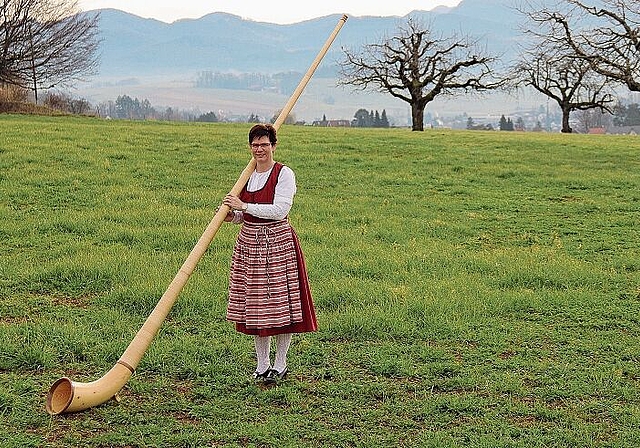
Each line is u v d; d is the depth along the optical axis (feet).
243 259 20.38
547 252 38.27
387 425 18.35
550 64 80.69
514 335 25.11
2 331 23.84
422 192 56.49
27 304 27.96
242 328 20.45
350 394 20.11
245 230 20.40
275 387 20.40
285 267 20.17
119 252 35.42
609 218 47.98
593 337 25.08
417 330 25.20
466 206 51.75
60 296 29.19
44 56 133.39
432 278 32.30
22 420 17.90
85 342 23.07
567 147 88.69
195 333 24.86
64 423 17.84
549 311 27.76
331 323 25.32
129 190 51.31
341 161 68.90
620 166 72.13
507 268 33.83
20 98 134.00
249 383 20.68
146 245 37.24
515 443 17.19
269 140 20.40
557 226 45.85
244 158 66.64
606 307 28.27
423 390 20.39
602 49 76.43
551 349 24.03
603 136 123.85
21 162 57.98
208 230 19.70
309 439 17.48
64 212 44.86
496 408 19.35
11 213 43.55
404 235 41.47
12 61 129.39
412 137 97.30
